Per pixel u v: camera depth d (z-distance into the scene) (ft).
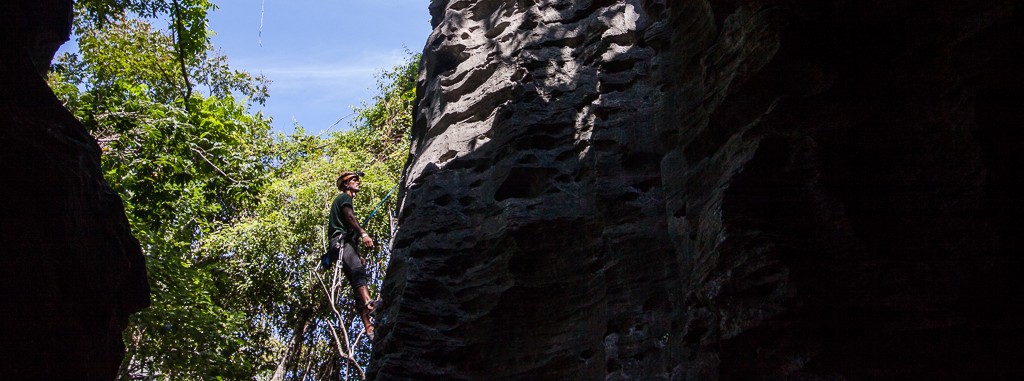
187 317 51.19
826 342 15.57
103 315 22.06
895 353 15.40
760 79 17.34
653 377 20.74
